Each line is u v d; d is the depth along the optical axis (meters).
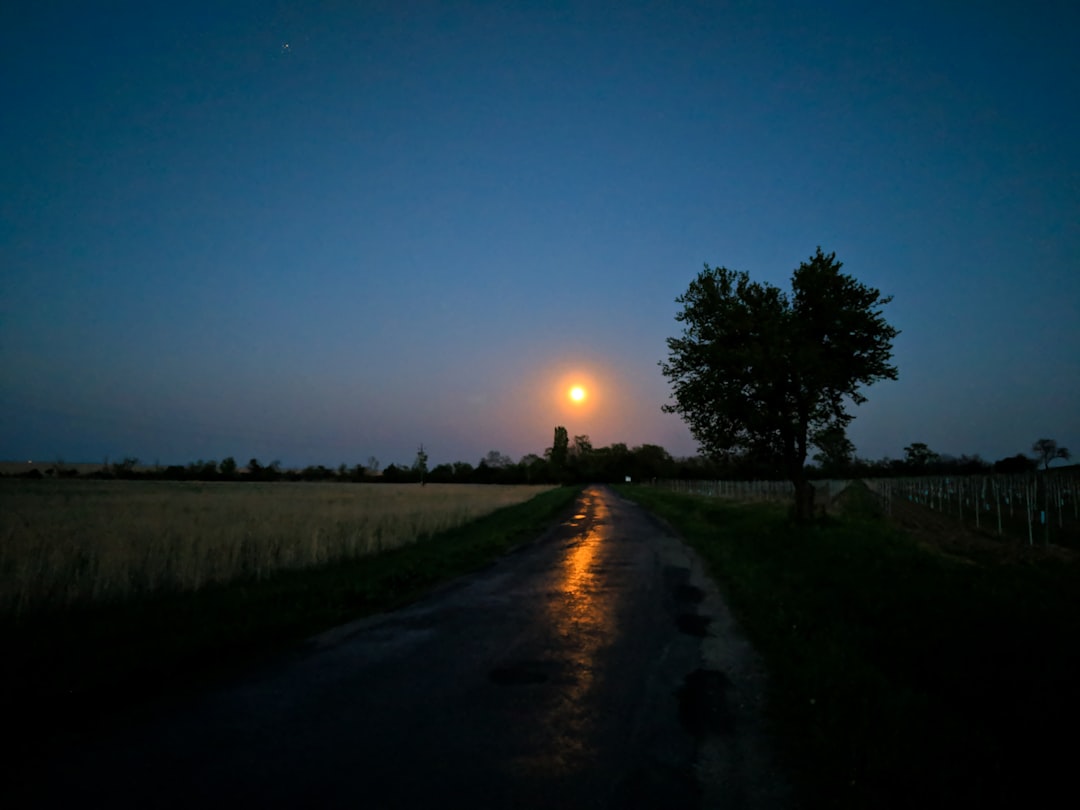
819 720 5.36
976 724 5.29
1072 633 7.10
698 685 6.48
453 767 4.50
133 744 4.86
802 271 20.42
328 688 6.28
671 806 3.99
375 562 15.25
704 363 21.77
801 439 20.69
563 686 6.41
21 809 3.86
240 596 10.50
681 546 19.86
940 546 18.83
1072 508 33.47
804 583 11.65
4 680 6.04
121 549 13.17
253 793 4.08
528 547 19.64
